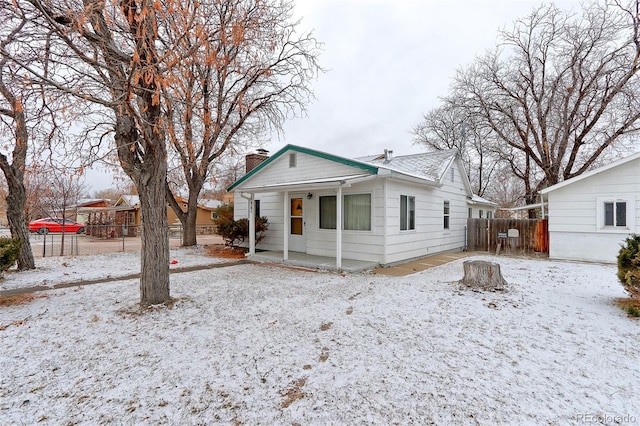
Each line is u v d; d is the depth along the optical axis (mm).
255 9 5328
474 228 13523
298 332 3887
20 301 5301
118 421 2238
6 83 4246
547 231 11414
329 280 7027
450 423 2186
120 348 3443
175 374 2885
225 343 3564
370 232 8898
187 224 13922
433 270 8297
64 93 4129
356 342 3574
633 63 12422
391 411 2328
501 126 16906
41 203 13641
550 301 5098
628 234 9031
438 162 12445
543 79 15555
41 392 2605
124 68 4574
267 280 7059
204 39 4113
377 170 8273
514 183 28016
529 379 2746
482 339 3619
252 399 2496
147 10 3410
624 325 4012
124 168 4801
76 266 9078
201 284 6625
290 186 8852
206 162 9320
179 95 4215
